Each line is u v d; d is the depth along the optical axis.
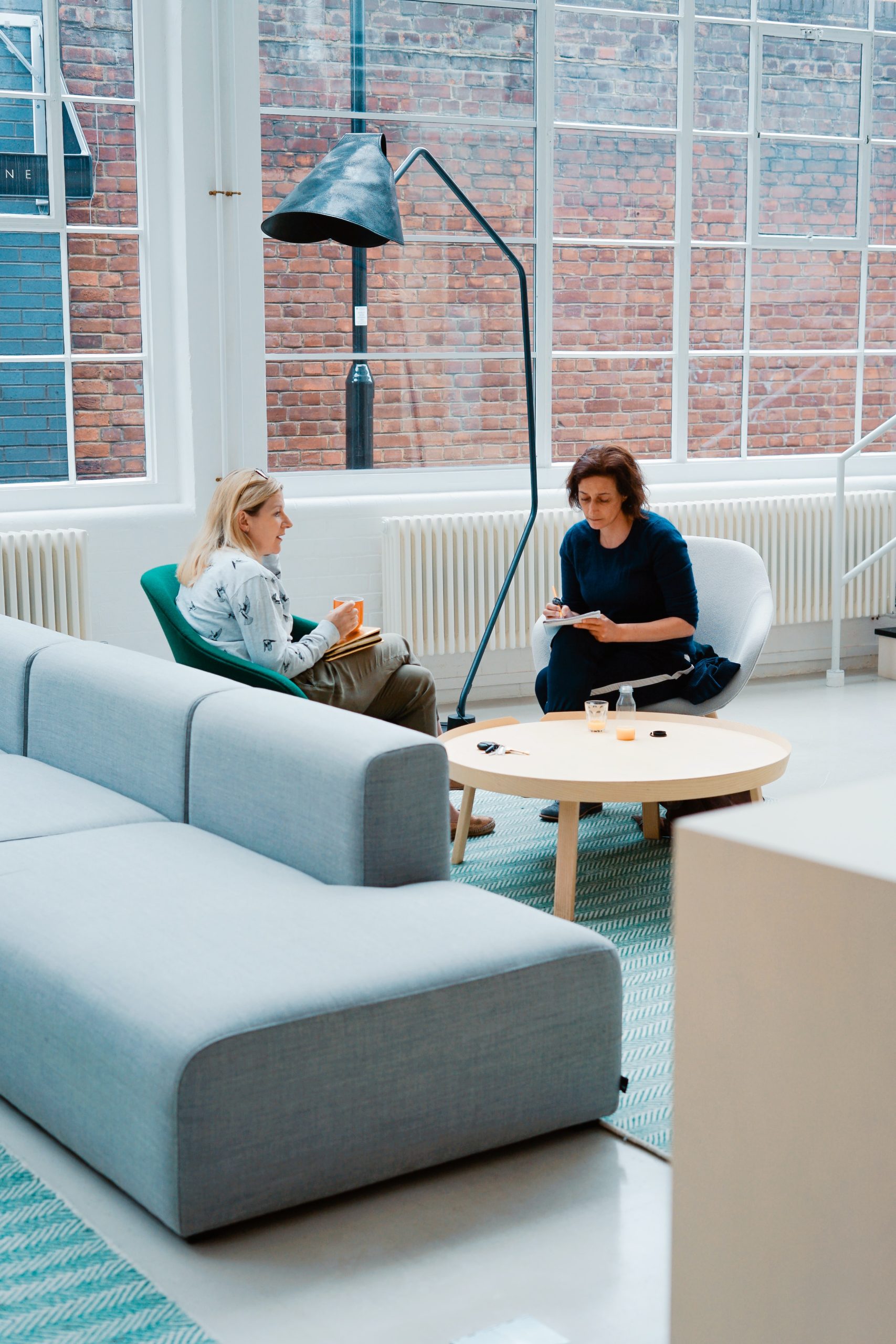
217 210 5.14
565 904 3.31
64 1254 1.93
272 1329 1.76
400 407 5.70
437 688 5.78
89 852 2.63
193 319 5.17
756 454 6.44
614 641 4.12
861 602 6.45
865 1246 0.85
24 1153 2.23
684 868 0.94
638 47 5.94
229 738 2.78
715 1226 0.95
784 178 6.30
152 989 2.06
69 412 5.23
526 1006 2.20
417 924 2.28
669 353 6.18
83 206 5.14
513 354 5.85
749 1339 0.93
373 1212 2.05
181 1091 1.91
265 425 5.38
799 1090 0.88
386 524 5.46
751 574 4.46
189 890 2.42
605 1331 1.75
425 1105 2.12
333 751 2.54
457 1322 1.78
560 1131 2.32
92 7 5.04
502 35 5.66
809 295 6.44
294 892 2.42
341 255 5.49
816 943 0.85
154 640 5.23
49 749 3.37
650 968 3.06
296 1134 2.00
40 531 4.93
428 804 2.53
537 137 5.78
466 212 5.69
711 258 6.21
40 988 2.20
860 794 0.98
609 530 4.24
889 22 6.42
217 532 3.90
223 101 5.11
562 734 3.77
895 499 6.41
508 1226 2.01
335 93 5.41
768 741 3.66
